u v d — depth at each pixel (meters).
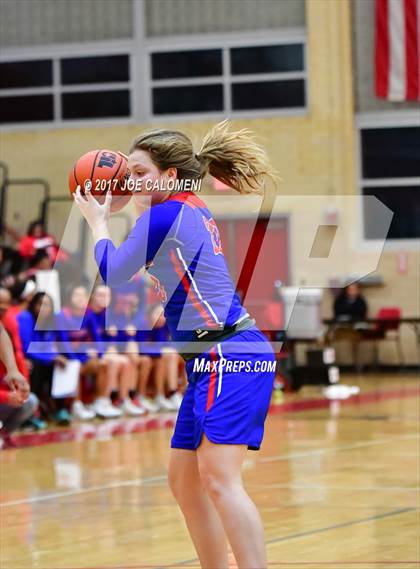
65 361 22.61
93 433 21.12
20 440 19.98
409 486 13.62
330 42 37.47
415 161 37.97
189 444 7.31
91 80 38.84
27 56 39.06
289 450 17.70
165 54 38.66
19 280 22.47
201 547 7.43
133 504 12.75
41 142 38.75
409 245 37.75
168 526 11.29
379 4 37.38
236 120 38.19
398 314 36.81
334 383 31.14
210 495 6.95
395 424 21.61
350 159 37.38
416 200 38.00
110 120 38.69
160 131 7.52
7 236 35.81
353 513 11.77
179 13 38.56
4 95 39.16
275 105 38.12
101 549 10.15
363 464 15.81
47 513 12.22
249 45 38.19
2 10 39.28
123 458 17.20
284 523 11.23
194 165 7.52
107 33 38.81
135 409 24.73
